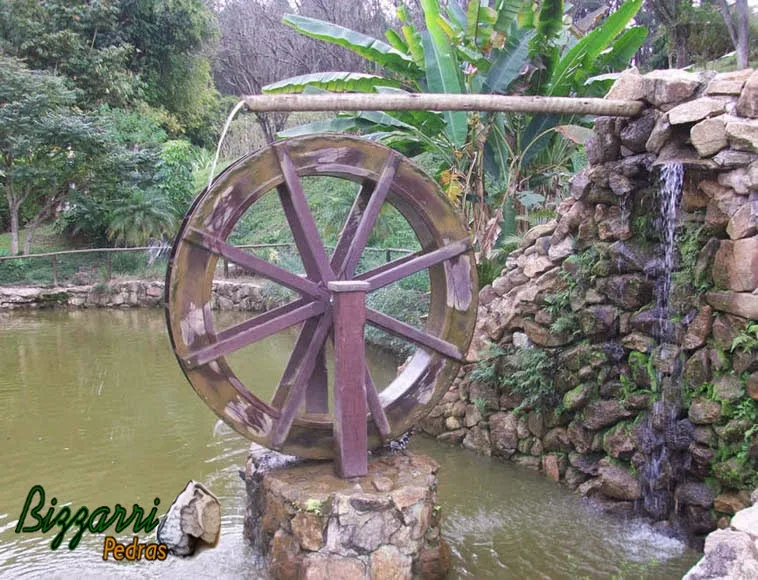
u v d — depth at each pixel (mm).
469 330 5297
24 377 9406
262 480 4688
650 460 5297
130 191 16750
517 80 8523
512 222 8453
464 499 5680
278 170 4660
